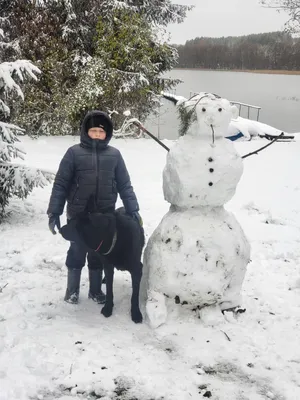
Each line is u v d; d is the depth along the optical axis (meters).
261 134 14.81
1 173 5.65
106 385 2.81
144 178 8.73
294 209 7.09
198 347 3.26
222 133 3.49
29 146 11.41
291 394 2.80
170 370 3.00
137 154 11.14
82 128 3.56
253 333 3.47
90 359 3.04
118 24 13.52
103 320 3.60
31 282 4.25
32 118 12.95
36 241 5.30
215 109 3.39
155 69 14.27
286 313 3.81
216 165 3.40
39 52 13.15
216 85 39.38
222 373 3.00
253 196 7.78
